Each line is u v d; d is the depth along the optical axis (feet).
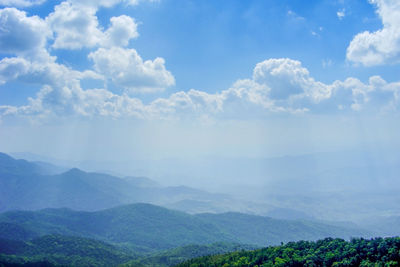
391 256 605.31
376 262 610.65
